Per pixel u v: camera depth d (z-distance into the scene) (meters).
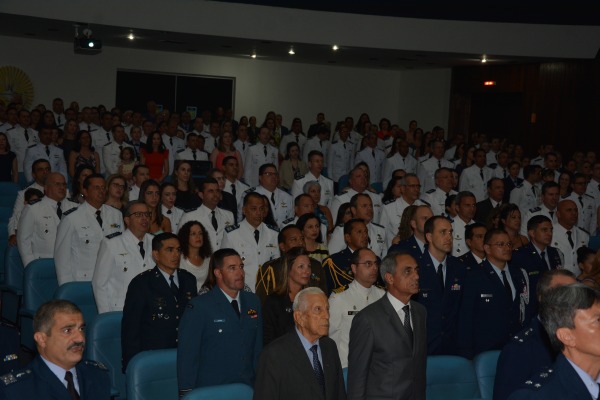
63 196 7.66
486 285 5.72
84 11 13.14
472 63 17.02
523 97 16.98
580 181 11.05
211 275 5.01
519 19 14.67
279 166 13.45
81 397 3.70
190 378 4.62
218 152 12.16
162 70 17.97
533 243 6.86
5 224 8.62
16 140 12.89
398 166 13.72
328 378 4.15
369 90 19.55
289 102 19.05
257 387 4.06
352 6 14.02
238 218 9.81
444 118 18.56
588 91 15.93
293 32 14.39
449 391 4.82
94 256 6.96
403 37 14.77
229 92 18.64
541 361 4.05
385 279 4.61
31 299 6.70
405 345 4.51
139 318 5.16
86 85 17.39
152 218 7.29
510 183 12.36
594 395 2.79
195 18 13.83
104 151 12.18
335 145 14.76
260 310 5.00
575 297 2.78
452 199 8.44
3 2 12.62
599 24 14.82
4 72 16.62
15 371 3.61
